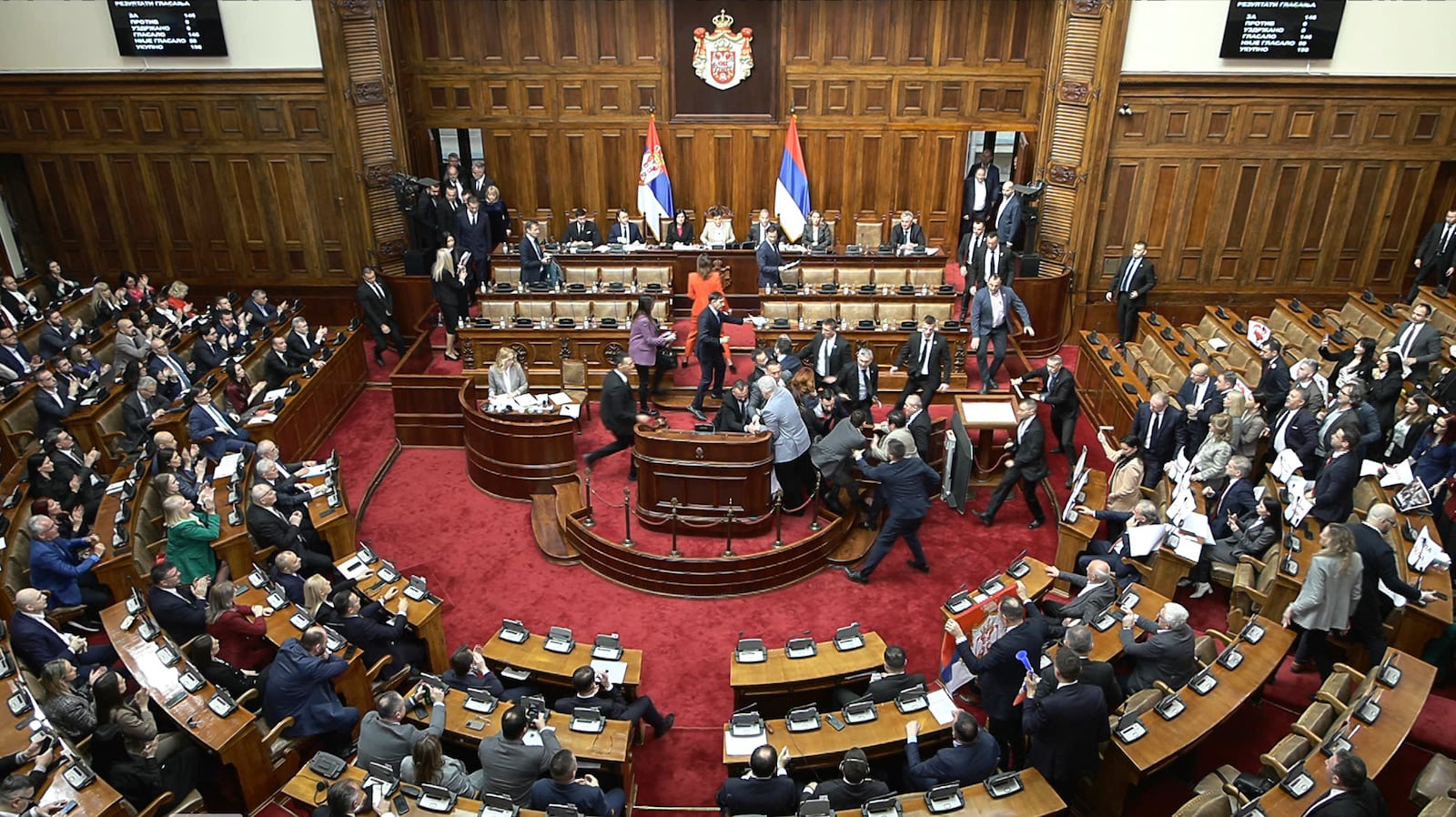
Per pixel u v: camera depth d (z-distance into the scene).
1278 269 16.30
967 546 11.22
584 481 11.86
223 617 8.12
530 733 6.96
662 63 16.48
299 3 14.90
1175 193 15.77
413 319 16.45
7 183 16.58
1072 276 16.17
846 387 11.92
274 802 6.92
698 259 14.40
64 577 9.02
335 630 8.23
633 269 15.33
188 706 7.16
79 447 11.46
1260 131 15.30
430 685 7.45
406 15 16.20
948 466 11.70
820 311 13.97
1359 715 6.89
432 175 17.44
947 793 6.39
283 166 16.08
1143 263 14.88
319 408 13.45
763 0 16.09
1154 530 9.23
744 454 10.30
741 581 10.31
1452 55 14.69
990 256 14.45
